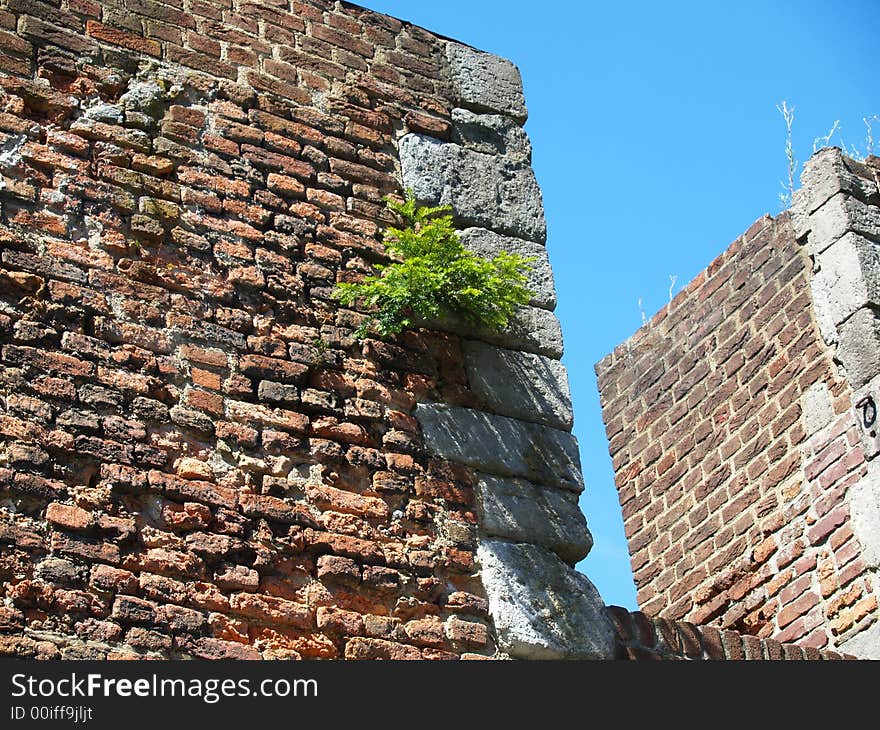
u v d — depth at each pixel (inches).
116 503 203.5
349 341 240.2
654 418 381.4
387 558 222.2
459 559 228.7
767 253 358.3
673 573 357.4
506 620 225.5
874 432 311.0
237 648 201.9
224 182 242.2
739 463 348.2
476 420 244.7
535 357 257.8
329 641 210.5
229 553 208.7
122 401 212.1
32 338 209.5
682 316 383.9
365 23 276.1
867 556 304.5
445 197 264.7
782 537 328.2
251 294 234.4
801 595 318.3
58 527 197.0
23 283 213.3
